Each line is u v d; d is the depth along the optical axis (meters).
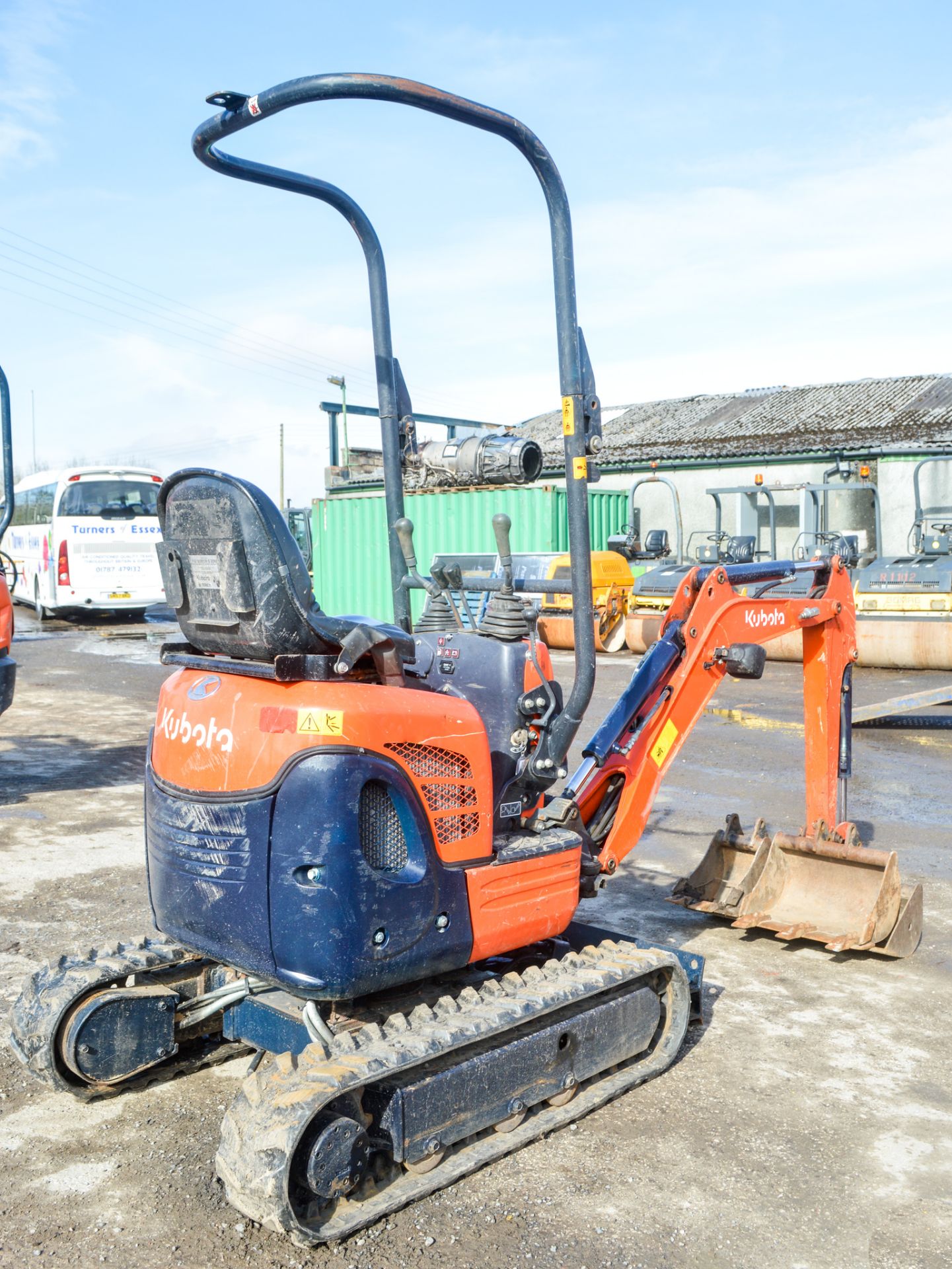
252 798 3.19
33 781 8.60
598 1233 3.09
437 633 3.98
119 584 21.16
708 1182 3.35
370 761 3.14
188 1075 4.03
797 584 14.96
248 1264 2.96
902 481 22.67
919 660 13.98
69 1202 3.23
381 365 4.48
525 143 3.80
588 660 3.88
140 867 6.36
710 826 7.45
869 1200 3.28
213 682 3.44
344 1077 2.96
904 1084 4.00
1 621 7.51
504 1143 3.44
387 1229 3.11
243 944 3.26
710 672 4.77
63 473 20.72
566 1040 3.63
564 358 3.87
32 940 5.19
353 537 21.62
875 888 5.39
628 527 16.80
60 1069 3.65
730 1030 4.43
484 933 3.50
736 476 24.78
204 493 3.29
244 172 4.13
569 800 4.03
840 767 5.64
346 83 3.50
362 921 3.12
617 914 5.79
